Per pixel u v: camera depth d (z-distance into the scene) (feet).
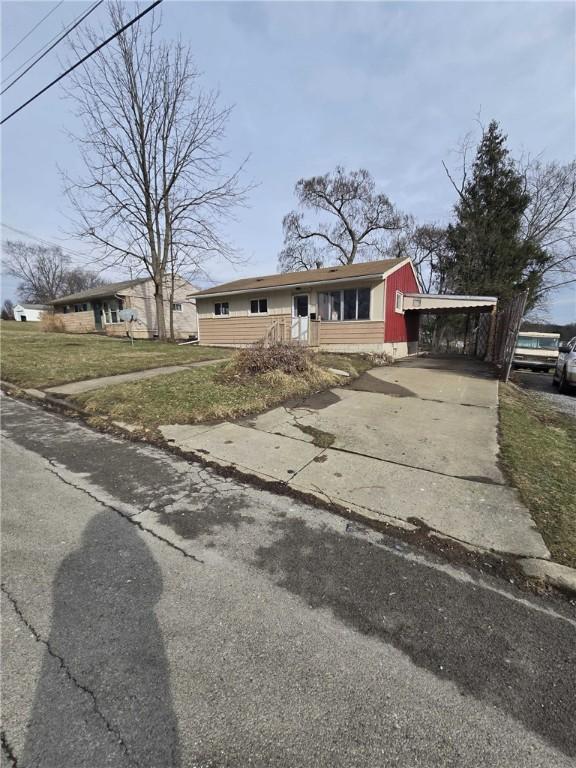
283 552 7.89
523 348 51.06
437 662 5.36
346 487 10.78
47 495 10.29
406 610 6.36
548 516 9.26
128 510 9.53
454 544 8.17
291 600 6.52
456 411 19.65
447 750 4.23
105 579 6.97
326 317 45.91
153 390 20.99
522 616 6.32
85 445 14.28
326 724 4.47
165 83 52.60
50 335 65.21
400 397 22.82
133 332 77.36
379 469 12.01
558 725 4.53
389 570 7.38
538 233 72.90
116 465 12.41
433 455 13.24
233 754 4.14
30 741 4.22
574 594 6.86
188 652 5.42
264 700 4.74
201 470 12.01
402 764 4.08
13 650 5.40
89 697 4.73
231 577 7.09
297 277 50.34
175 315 90.99
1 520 9.00
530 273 68.80
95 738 4.27
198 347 50.01
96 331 87.25
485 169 69.26
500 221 67.72
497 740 4.34
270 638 5.70
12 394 22.38
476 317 66.03
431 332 85.05
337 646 5.59
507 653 5.56
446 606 6.48
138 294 82.23
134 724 4.43
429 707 4.71
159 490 10.64
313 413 18.58
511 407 21.44
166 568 7.31
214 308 57.16
